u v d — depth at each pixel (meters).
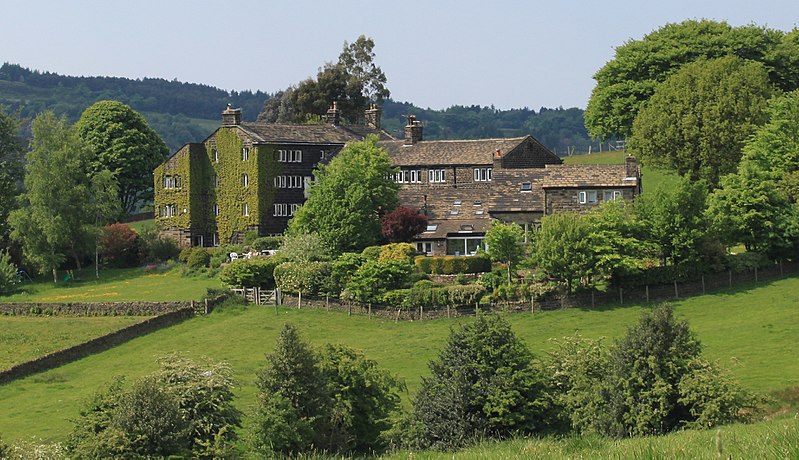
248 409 63.69
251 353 87.31
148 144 165.62
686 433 45.91
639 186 115.31
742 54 141.50
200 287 114.44
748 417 54.34
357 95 187.88
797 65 141.50
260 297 102.94
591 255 94.88
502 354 57.75
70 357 87.81
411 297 96.50
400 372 78.00
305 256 109.44
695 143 121.69
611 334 85.44
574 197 115.06
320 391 56.47
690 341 56.12
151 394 51.72
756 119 119.56
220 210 143.00
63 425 67.19
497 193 121.06
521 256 99.06
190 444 52.75
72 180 131.25
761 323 83.88
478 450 43.25
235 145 141.00
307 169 142.00
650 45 144.25
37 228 128.00
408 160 134.25
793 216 97.62
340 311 99.56
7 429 66.75
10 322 99.94
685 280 96.12
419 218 118.12
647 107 131.00
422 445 56.75
